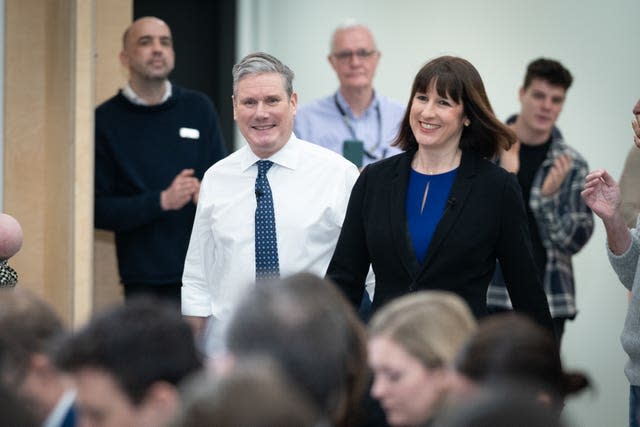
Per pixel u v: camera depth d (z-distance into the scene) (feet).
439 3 41.39
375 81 41.52
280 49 41.27
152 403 10.73
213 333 22.98
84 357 10.78
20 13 30.17
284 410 8.66
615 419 39.01
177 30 40.45
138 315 11.01
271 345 11.09
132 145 30.83
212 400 8.67
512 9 41.32
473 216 19.74
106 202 30.30
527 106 31.07
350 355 11.83
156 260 30.40
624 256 20.58
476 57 41.34
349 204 20.90
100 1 33.53
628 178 26.89
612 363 40.32
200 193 23.43
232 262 22.70
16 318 12.89
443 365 13.14
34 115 30.48
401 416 13.28
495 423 10.30
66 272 29.71
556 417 10.46
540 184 30.73
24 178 30.45
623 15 40.96
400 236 19.90
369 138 32.86
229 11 40.70
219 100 40.81
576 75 41.16
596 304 40.52
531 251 20.06
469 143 20.35
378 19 41.55
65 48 29.68
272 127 22.47
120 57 31.76
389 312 13.56
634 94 40.98
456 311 13.47
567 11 41.16
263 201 22.67
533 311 19.94
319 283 12.12
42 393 12.87
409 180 20.43
